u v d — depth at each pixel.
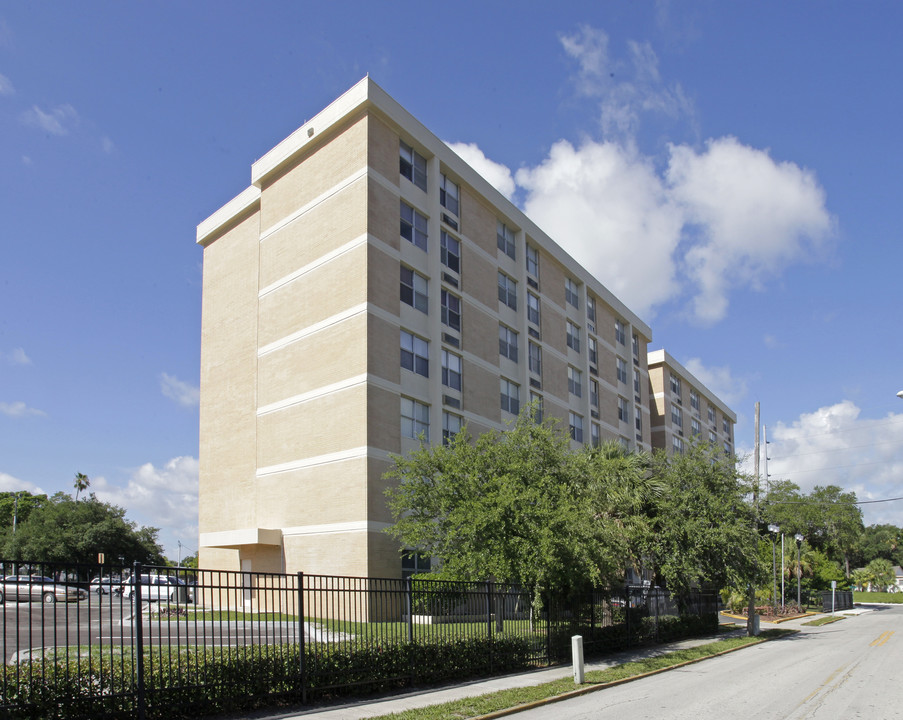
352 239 29.17
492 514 17.31
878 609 66.50
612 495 22.66
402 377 29.38
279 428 30.64
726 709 12.02
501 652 16.39
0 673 8.45
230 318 36.16
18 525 68.50
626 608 23.05
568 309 45.34
